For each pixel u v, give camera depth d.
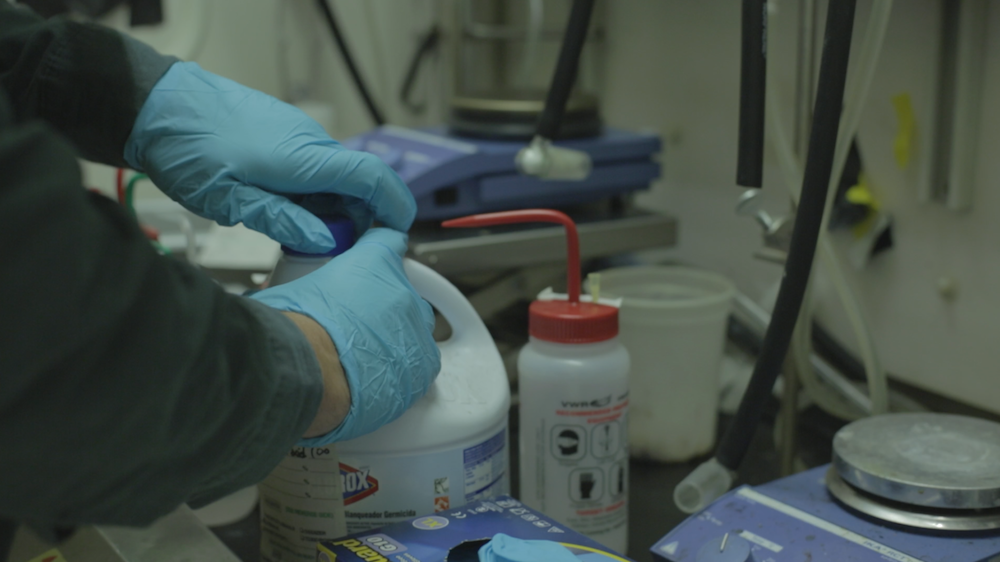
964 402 1.01
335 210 0.74
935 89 0.95
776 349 0.70
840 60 0.62
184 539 0.72
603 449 0.76
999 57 0.90
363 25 1.83
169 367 0.41
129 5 1.55
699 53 1.31
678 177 1.40
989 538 0.62
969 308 0.98
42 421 0.36
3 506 0.39
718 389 1.03
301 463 0.67
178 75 0.74
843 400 1.02
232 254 1.15
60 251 0.35
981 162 0.94
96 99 0.73
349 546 0.59
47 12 1.51
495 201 1.13
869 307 1.10
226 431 0.47
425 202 1.09
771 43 0.81
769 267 1.24
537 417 0.77
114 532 0.72
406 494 0.66
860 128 1.06
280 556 0.71
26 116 0.73
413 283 0.74
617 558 0.58
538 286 1.21
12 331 0.34
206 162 0.71
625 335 0.99
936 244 1.01
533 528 0.62
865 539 0.63
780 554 0.62
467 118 1.22
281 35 1.74
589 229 1.15
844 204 1.05
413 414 0.66
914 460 0.67
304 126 0.73
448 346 0.76
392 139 1.28
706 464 0.79
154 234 1.02
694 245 1.39
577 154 1.01
